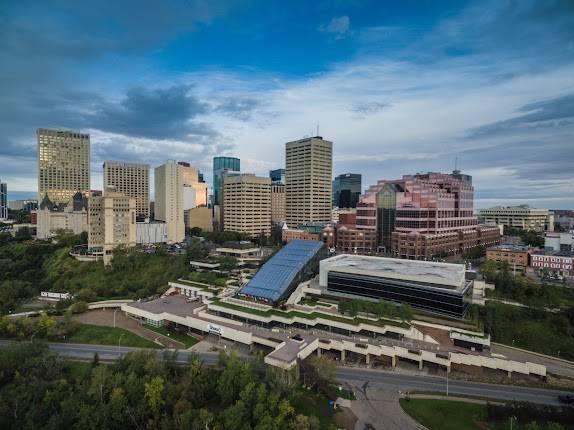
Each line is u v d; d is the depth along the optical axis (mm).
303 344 116875
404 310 133000
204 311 153875
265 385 92312
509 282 158000
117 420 86312
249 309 144125
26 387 95188
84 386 94688
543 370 106375
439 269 162750
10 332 136750
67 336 140375
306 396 97750
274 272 167625
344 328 130250
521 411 88312
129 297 185125
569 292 153000
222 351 110938
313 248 188875
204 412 82688
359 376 109750
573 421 85438
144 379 95750
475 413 91562
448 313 139375
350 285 163375
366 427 87062
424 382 106500
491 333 132750
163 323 151875
